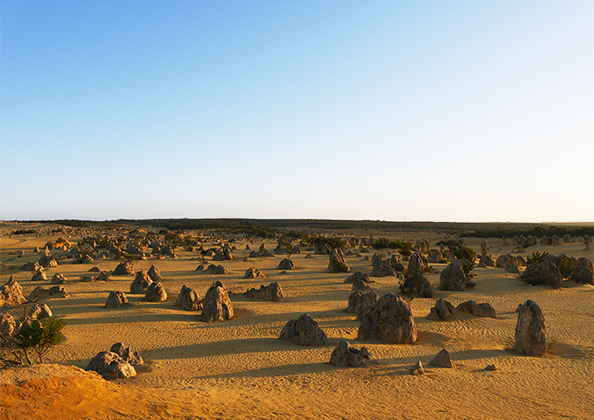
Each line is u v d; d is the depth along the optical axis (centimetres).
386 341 2648
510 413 1532
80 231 19912
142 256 8500
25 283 5303
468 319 3262
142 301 4072
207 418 1258
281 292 4206
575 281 5128
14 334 2302
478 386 1823
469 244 12950
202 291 4697
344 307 3828
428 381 1852
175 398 1423
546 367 2155
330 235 19712
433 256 7725
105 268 6938
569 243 10469
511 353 2436
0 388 1163
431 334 2827
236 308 3753
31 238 14800
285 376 1892
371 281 5288
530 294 4456
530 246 10344
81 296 4325
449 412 1512
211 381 1781
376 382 1817
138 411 1238
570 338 2773
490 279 5359
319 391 1684
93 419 1135
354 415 1430
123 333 2816
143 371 1941
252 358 2234
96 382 1394
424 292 4409
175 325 3069
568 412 1559
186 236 17050
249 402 1484
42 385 1244
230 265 7481
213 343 2581
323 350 2409
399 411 1497
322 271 6594
